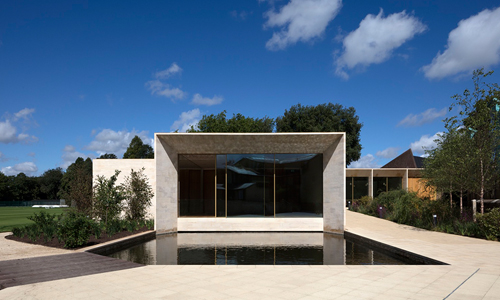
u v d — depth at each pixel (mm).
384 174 26359
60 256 9000
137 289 5922
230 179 17031
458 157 13258
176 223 16359
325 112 35188
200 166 17141
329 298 5355
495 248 9945
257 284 6242
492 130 12469
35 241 11297
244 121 38562
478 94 12828
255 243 12766
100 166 17859
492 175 13070
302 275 6949
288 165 17094
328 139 15695
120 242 11695
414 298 5309
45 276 6871
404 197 17547
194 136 15391
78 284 6258
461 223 13680
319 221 16516
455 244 10703
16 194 60750
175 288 5977
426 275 6859
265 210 16812
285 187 16969
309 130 34562
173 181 16328
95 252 10156
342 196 15219
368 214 21547
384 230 14430
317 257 10117
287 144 16156
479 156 12438
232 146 16344
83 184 16047
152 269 7527
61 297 5457
